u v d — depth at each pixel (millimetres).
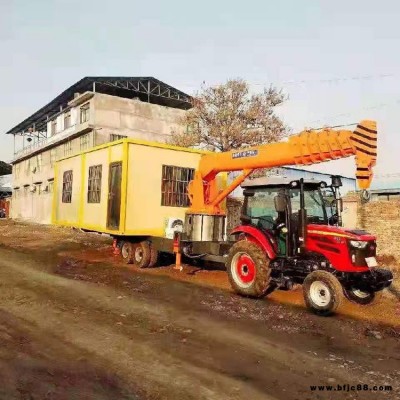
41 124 40656
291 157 7371
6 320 5867
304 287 6875
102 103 28656
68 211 14023
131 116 29750
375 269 7012
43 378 4023
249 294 7699
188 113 19812
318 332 5758
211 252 9422
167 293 7922
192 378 4113
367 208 12586
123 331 5500
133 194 10750
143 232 10914
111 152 11312
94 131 27797
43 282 8539
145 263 10977
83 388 3838
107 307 6711
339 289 6426
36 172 37344
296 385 4039
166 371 4258
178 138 19906
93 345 4949
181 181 11766
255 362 4590
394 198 14508
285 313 6680
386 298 7910
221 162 9273
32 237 19203
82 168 13125
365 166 6086
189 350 4879
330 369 4465
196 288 8500
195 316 6336
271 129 18594
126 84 31719
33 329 5504
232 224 16750
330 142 6590
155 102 35344
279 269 7531
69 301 7023
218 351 4883
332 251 6738
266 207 7949
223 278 9719
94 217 12109
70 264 11258
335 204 7941
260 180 8039
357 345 5277
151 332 5492
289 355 4840
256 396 3775
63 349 4805
